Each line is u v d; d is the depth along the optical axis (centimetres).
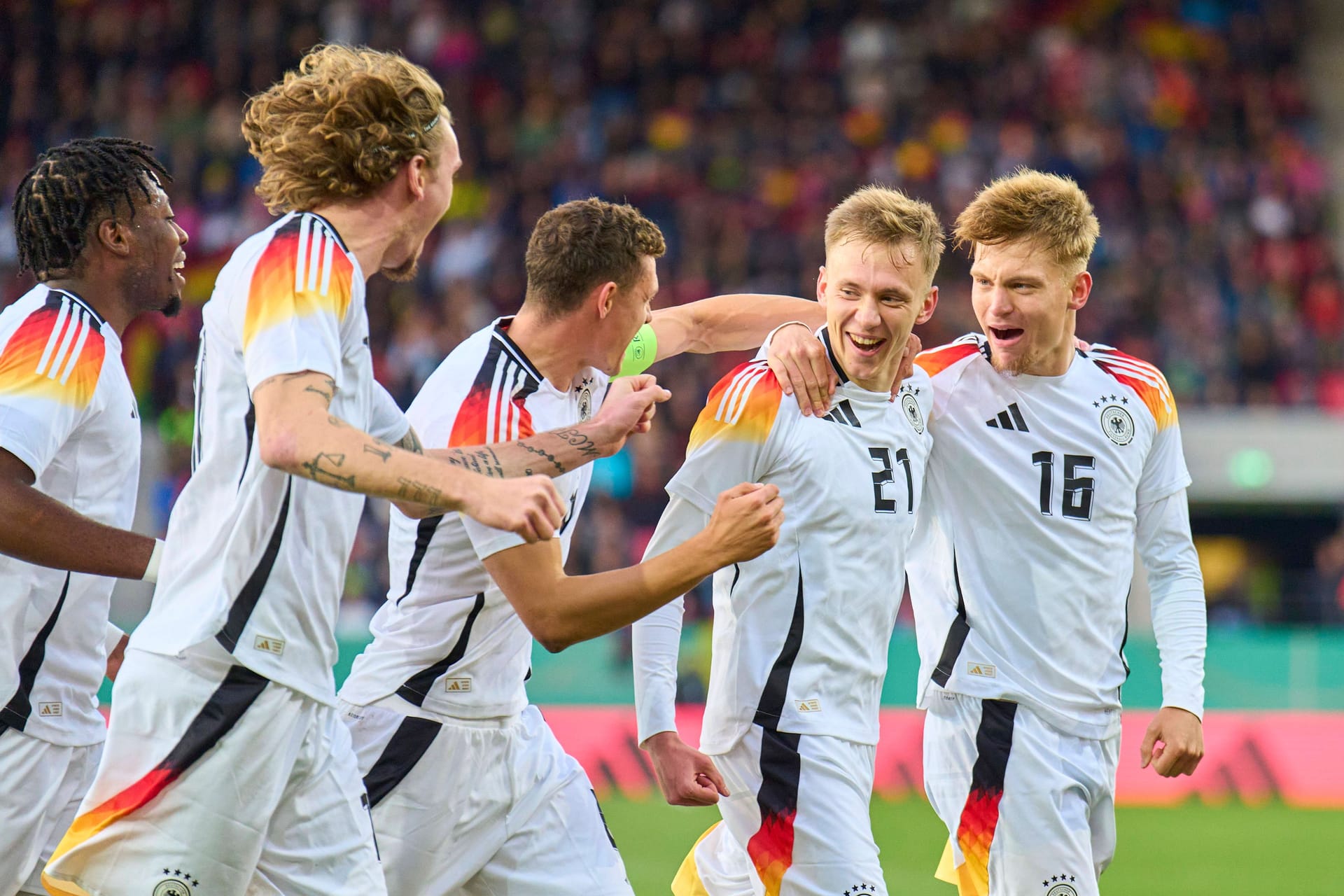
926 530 1532
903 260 1339
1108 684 1506
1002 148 6750
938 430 1510
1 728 1304
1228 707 4081
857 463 1364
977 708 1475
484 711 1306
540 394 1270
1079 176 6656
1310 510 5534
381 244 1111
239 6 6969
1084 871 1453
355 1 7031
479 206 6469
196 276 6034
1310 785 3916
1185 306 6084
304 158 1081
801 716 1334
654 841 3105
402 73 1105
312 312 1013
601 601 1118
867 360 1363
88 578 1342
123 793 1068
